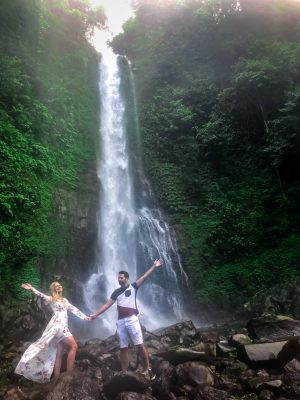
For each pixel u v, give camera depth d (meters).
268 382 4.83
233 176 19.02
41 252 11.16
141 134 21.55
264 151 16.80
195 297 15.28
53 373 5.70
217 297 14.73
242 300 14.08
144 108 22.55
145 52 25.06
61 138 15.49
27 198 10.93
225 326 11.81
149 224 17.69
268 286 13.80
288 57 17.33
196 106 21.75
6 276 9.63
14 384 5.86
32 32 16.73
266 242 15.48
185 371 5.27
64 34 19.95
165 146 20.98
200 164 20.11
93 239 14.90
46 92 15.57
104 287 14.36
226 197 18.23
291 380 4.80
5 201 10.17
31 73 14.95
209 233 17.00
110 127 20.36
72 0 21.94
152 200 19.36
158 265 6.11
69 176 15.08
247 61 18.72
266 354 5.80
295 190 16.42
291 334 7.27
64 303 5.96
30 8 16.72
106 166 18.47
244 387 5.07
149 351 7.28
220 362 5.98
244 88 18.23
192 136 20.97
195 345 7.41
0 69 12.84
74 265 13.22
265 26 21.94
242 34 22.08
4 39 14.80
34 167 12.30
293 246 14.62
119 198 18.09
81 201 14.89
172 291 15.81
